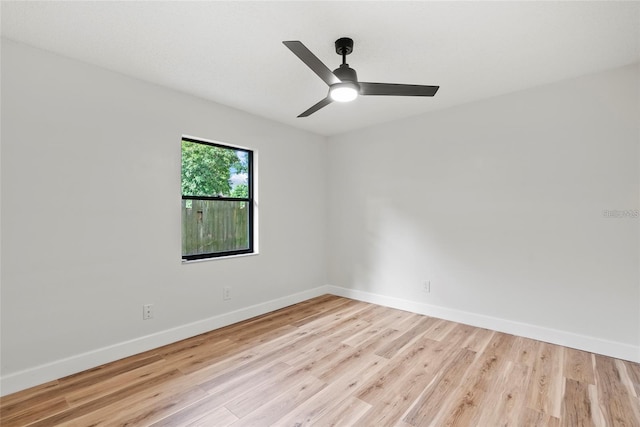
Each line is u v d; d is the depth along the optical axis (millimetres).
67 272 2238
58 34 1979
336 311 3693
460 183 3309
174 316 2832
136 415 1796
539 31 1970
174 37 2027
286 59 2320
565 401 1922
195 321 2984
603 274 2549
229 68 2457
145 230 2646
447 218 3402
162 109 2762
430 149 3523
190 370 2305
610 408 1854
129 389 2055
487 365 2367
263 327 3178
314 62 1736
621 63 2410
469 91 2938
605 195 2541
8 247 2010
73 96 2273
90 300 2342
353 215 4250
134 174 2584
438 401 1929
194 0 1674
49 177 2164
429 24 1893
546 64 2418
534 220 2869
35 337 2102
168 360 2459
